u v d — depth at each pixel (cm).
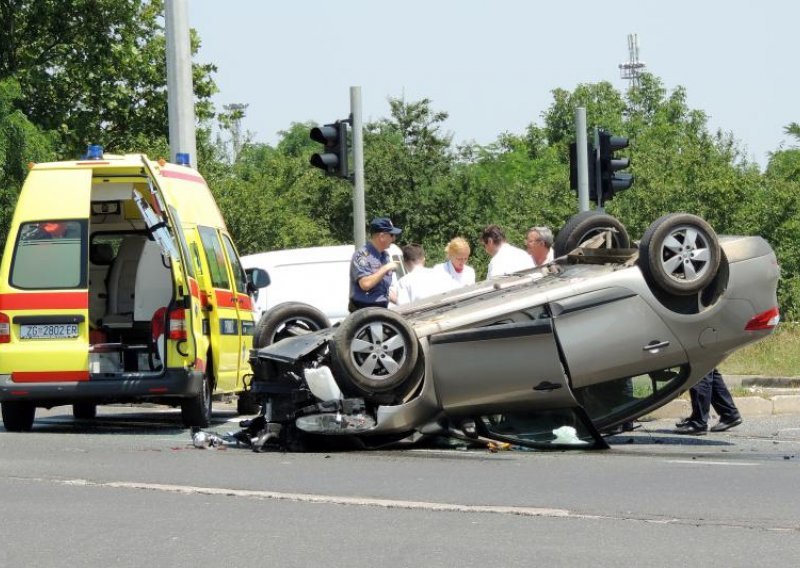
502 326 2048
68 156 7550
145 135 7819
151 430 2591
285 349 2119
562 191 9619
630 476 1719
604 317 2094
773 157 9925
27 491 1573
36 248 2497
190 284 2502
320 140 3045
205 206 2872
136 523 1345
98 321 2806
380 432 2044
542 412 2100
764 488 1600
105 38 7531
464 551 1195
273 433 2088
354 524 1339
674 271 2106
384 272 2380
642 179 8519
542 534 1282
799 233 8275
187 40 3600
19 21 7438
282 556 1176
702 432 2409
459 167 10338
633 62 18862
